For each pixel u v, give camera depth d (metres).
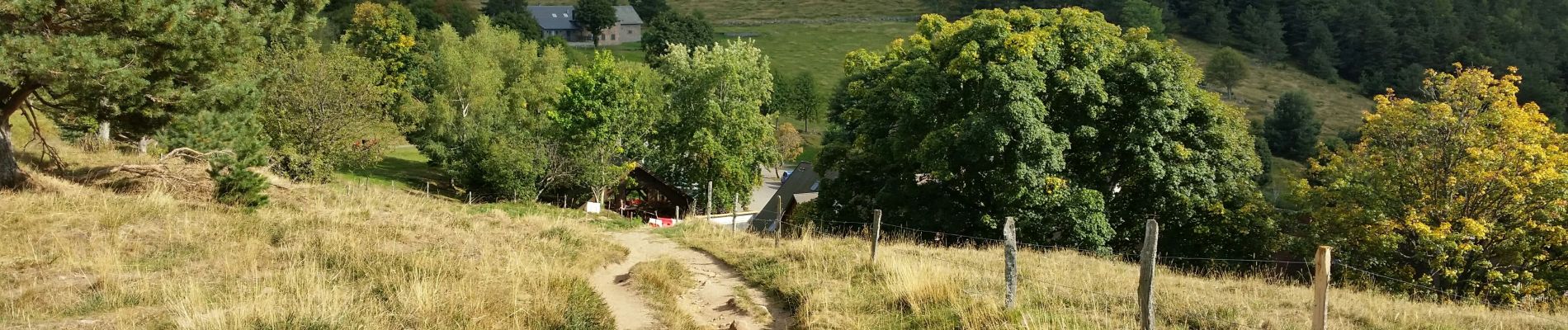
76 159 24.81
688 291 14.62
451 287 12.51
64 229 14.83
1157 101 29.20
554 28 141.75
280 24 21.44
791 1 187.00
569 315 11.53
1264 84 119.75
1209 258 29.02
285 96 33.81
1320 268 8.60
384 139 39.66
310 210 20.39
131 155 27.47
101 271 12.39
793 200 46.62
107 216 15.76
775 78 96.19
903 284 12.98
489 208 28.78
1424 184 29.72
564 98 47.09
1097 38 31.25
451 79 55.09
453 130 51.34
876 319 11.70
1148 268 9.30
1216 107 32.25
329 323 10.14
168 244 14.62
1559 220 28.34
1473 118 30.48
